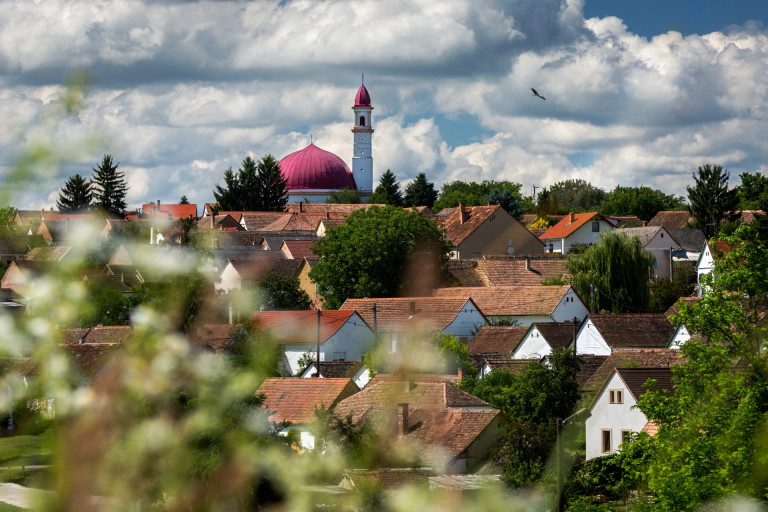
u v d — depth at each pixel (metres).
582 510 55.22
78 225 9.94
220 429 11.23
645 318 129.62
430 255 165.00
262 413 13.17
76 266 9.88
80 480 8.60
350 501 15.29
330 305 163.50
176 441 10.23
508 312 156.38
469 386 93.50
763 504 41.97
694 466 47.19
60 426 8.98
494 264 182.75
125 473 9.04
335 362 103.69
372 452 17.42
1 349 9.33
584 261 167.00
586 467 64.06
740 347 55.34
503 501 15.45
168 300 10.72
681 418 53.28
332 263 165.12
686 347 57.00
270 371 13.10
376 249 162.50
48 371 9.19
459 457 68.50
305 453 16.44
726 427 48.06
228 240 199.38
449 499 15.22
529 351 132.75
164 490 9.93
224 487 11.09
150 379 10.05
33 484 8.50
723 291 58.22
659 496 47.88
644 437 54.53
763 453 42.81
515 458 65.19
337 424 23.09
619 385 90.50
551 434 69.56
